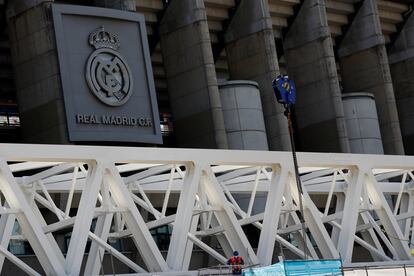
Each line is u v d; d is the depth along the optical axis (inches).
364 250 2790.4
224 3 2694.4
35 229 1398.9
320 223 1822.1
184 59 2522.1
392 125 3002.0
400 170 2110.0
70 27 2148.1
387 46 3272.6
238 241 1663.4
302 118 2844.5
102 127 2158.0
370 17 3031.5
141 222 1530.5
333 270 1269.7
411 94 3228.3
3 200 1932.8
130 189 1753.2
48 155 1425.9
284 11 2834.6
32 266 2060.8
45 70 2123.5
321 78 2797.7
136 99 2237.9
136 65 2253.9
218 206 1662.2
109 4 2327.8
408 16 3248.0
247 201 2466.8
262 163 1729.8
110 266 2149.4
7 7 2213.3
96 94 2150.6
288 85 1600.6
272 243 1720.0
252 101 2561.5
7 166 1387.8
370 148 2883.9
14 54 2207.2
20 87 2196.1
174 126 2561.5
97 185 1480.1
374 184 1936.5
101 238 1598.2
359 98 2906.0
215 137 2454.5
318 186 2172.7
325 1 2965.1
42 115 2135.8
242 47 2704.2
